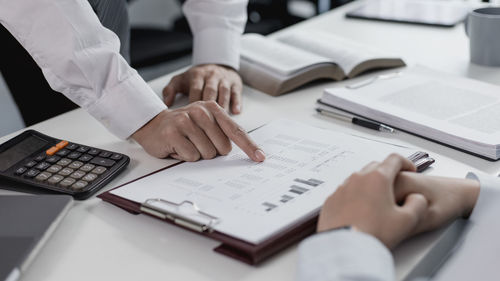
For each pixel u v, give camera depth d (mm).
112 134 820
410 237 525
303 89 975
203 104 720
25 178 651
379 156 639
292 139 715
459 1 1505
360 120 801
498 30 986
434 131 729
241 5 1072
